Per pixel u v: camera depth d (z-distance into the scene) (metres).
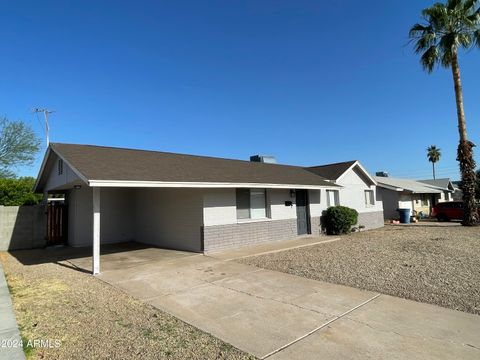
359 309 5.88
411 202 34.22
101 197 15.28
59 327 5.25
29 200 18.20
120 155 12.66
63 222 15.61
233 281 8.02
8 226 14.30
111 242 15.38
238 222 13.14
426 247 12.29
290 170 19.58
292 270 9.05
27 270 9.67
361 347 4.43
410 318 5.40
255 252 11.77
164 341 4.73
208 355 4.30
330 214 18.08
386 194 31.08
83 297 6.89
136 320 5.56
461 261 9.66
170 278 8.40
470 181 21.03
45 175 15.87
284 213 15.59
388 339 4.64
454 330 4.90
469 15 20.12
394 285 7.34
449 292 6.72
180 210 13.04
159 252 12.38
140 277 8.55
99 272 9.12
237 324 5.34
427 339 4.62
